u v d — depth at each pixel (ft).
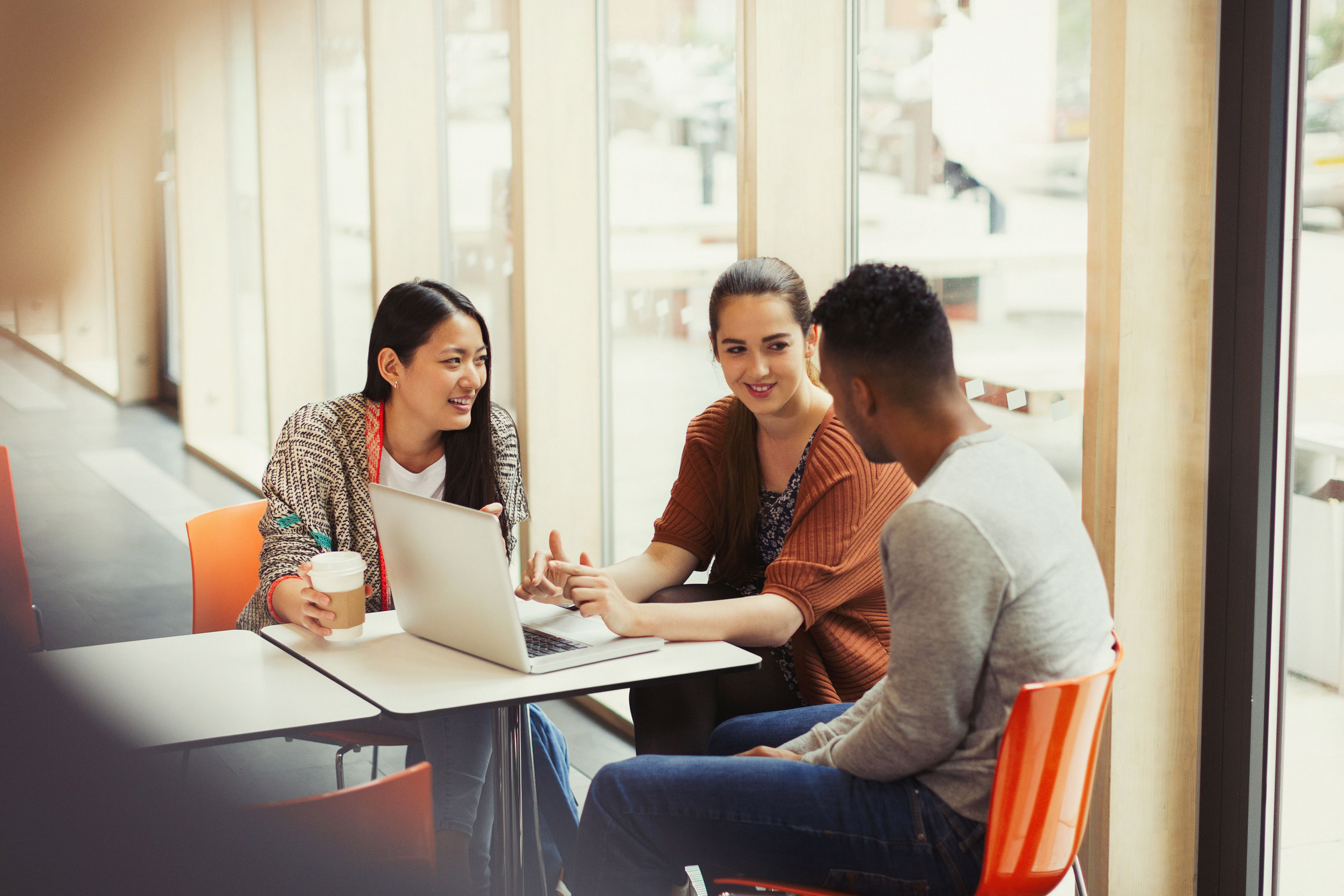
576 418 12.34
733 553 7.55
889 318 4.77
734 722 6.47
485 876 7.43
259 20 19.39
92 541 17.79
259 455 22.44
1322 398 6.41
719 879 5.17
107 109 1.30
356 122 17.79
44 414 26.96
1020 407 7.66
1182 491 6.95
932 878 4.80
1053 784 4.50
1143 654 7.00
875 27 8.51
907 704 4.62
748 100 8.59
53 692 4.00
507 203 13.65
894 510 6.90
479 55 13.99
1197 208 6.74
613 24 11.61
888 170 8.55
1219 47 6.63
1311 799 6.70
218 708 5.18
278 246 20.21
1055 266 7.22
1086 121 6.87
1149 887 7.25
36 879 3.70
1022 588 4.49
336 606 6.10
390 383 7.41
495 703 5.19
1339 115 6.15
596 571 6.33
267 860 3.97
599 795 5.35
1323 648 6.52
